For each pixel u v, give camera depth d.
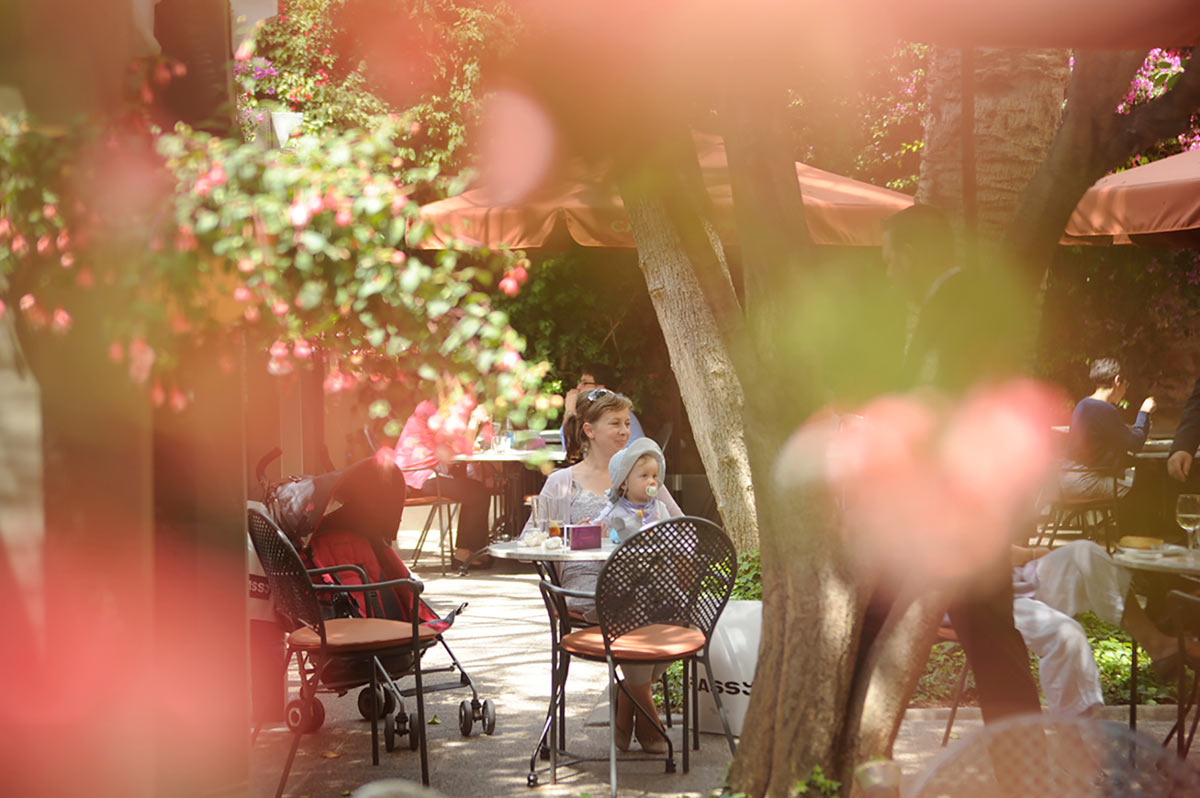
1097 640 8.46
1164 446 12.98
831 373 4.48
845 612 3.99
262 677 7.42
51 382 3.66
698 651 6.17
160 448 5.41
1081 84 3.94
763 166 4.09
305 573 6.21
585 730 7.20
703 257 4.27
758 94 4.07
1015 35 4.14
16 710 3.68
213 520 5.46
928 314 4.26
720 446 8.92
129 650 3.77
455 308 3.97
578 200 9.79
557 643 6.55
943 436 4.13
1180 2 3.94
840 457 4.09
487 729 7.16
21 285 3.57
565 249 16.20
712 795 4.20
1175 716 7.04
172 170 3.65
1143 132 3.89
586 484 7.48
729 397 8.91
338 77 18.09
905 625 3.96
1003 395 4.21
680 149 4.30
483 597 11.98
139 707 3.81
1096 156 3.94
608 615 6.00
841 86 17.48
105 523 3.74
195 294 3.59
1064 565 6.48
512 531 14.54
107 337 3.48
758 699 4.12
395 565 7.52
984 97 8.16
